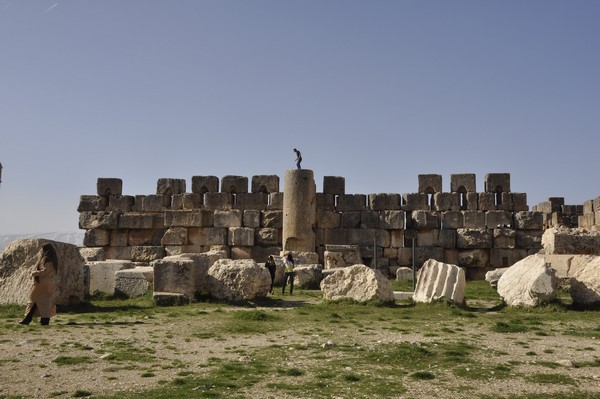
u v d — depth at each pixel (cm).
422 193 3247
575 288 1711
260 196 3297
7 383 853
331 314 1560
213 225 3294
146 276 2056
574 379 878
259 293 1948
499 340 1195
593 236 2328
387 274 3175
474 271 3172
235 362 994
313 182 3128
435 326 1377
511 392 809
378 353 1055
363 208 3269
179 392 799
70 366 961
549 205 3838
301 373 912
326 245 3005
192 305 1795
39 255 1421
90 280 2150
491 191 3206
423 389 823
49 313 1384
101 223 3372
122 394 793
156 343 1170
